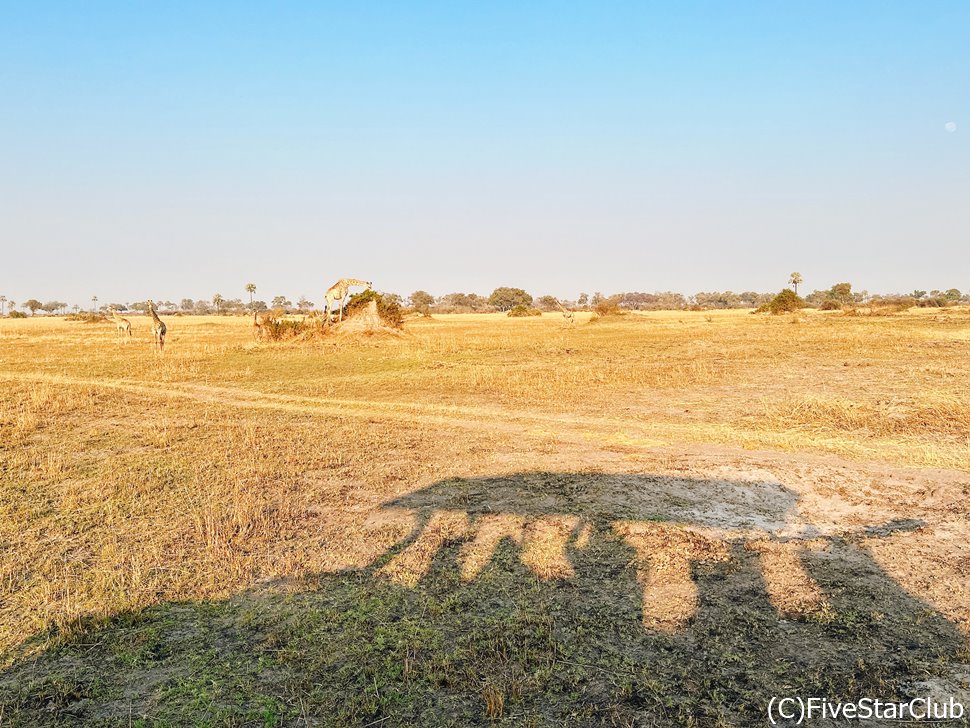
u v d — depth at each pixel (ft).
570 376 55.52
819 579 16.47
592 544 18.89
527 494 23.41
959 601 15.16
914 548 18.19
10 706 11.97
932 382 46.91
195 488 24.67
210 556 18.28
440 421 37.96
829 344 82.17
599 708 11.70
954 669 12.62
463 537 19.62
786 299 197.98
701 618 14.74
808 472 25.44
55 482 25.76
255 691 12.36
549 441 32.09
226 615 15.20
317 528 20.58
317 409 42.96
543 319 226.58
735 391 46.73
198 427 36.96
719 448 29.96
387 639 14.08
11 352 94.79
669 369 58.90
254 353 86.22
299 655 13.50
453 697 12.09
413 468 27.32
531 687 12.36
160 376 61.93
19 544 19.35
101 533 20.17
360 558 18.28
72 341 119.24
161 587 16.55
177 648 13.85
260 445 31.81
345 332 109.40
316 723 11.43
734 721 11.28
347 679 12.70
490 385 51.85
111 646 13.93
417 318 239.50
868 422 34.19
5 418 39.19
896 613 14.74
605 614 15.01
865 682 12.30
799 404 38.60
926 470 25.48
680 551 18.28
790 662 13.01
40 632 14.46
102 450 31.22
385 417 39.52
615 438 32.48
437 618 14.93
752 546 18.56
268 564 17.87
